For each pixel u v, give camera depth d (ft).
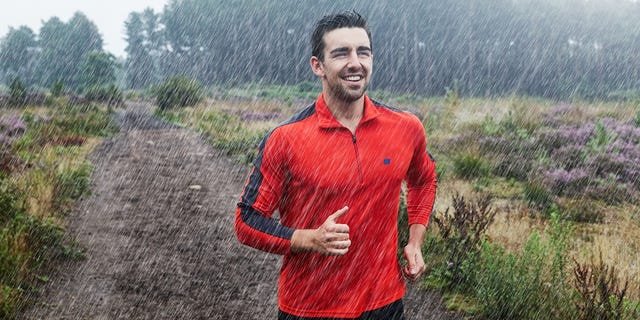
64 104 101.96
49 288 18.58
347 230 6.84
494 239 21.25
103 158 47.50
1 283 17.47
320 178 7.35
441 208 26.20
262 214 7.43
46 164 36.01
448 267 18.20
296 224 7.73
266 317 16.75
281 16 307.58
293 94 160.15
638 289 16.67
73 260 21.40
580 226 25.13
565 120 53.31
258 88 206.18
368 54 7.35
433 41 259.80
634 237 23.24
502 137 44.50
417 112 68.08
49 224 23.32
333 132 7.39
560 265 15.99
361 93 7.27
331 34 7.25
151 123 84.84
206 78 328.90
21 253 19.08
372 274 7.68
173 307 17.48
